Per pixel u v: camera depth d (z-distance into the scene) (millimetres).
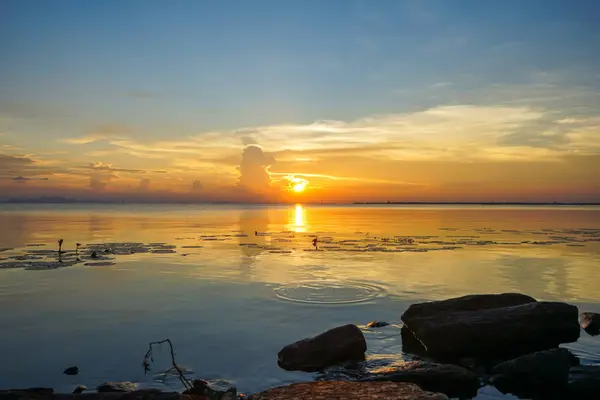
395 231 61906
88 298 18750
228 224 80688
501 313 13023
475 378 10344
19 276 24297
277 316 15812
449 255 33062
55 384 10203
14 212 149750
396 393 8820
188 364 11406
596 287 20891
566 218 110062
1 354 12109
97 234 54031
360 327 14508
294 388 9133
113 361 11602
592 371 10367
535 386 10094
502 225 77188
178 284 21750
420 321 13102
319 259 30828
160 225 75375
